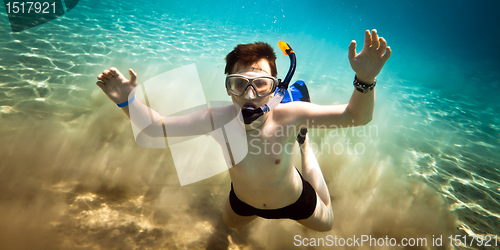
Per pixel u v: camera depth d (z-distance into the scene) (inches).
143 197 87.6
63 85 154.4
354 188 106.8
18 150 96.8
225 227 82.1
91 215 76.2
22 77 154.9
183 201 89.3
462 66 566.9
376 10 942.4
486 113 260.8
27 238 65.7
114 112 133.7
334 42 521.7
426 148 158.1
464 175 131.9
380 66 44.7
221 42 334.0
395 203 100.1
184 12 501.7
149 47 262.4
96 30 280.8
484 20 1018.7
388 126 183.3
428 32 983.6
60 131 112.8
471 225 94.5
